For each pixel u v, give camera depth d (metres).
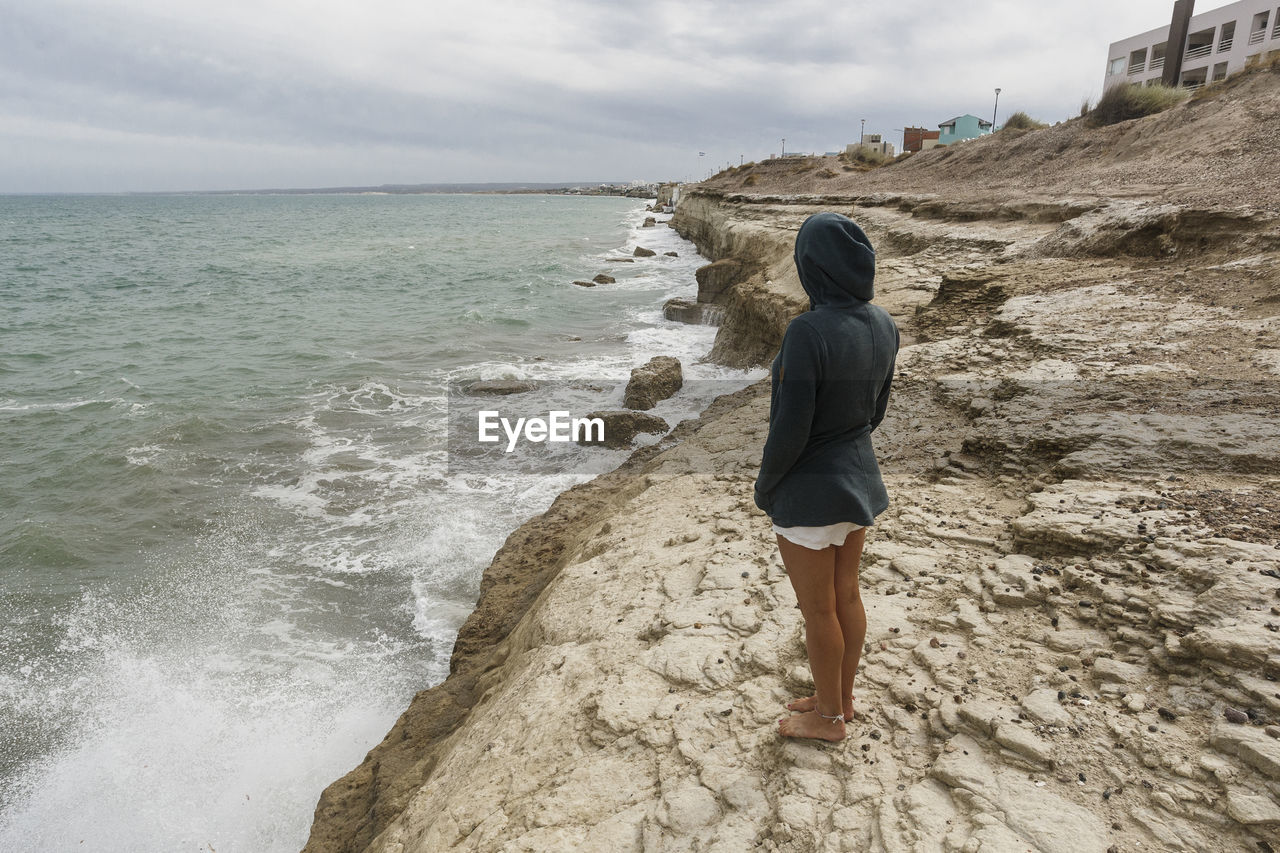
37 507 11.35
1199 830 2.26
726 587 4.52
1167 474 4.61
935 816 2.49
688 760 3.09
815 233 2.35
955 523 4.74
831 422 2.40
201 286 36.62
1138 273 11.46
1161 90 29.19
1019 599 3.66
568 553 7.74
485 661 6.49
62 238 71.94
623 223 92.50
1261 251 11.04
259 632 8.19
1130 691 2.88
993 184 29.05
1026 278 12.17
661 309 28.41
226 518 10.91
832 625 2.70
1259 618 2.92
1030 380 7.18
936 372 8.77
